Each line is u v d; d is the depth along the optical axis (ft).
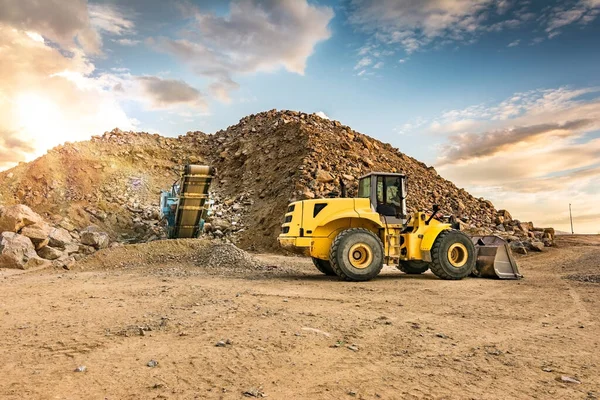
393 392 12.00
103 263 52.90
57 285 35.45
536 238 87.04
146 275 43.24
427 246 39.68
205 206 78.33
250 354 15.29
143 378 12.83
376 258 38.04
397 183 41.98
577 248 79.15
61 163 115.65
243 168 122.83
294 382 12.66
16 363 14.24
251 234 91.61
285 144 117.19
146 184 119.96
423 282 37.58
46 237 60.13
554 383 12.85
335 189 92.38
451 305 26.02
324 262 43.57
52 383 12.39
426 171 124.98
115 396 11.46
